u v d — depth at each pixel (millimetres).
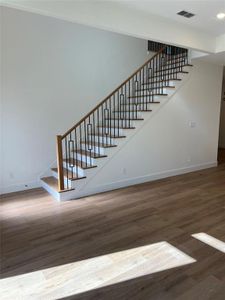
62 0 2783
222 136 9336
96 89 5168
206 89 5574
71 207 3586
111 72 5375
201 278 2055
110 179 4340
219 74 5785
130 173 4602
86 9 2949
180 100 5117
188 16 3459
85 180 4035
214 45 4410
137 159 4660
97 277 2080
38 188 4465
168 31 3695
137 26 3371
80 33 4758
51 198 3955
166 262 2275
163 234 2793
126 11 3242
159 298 1839
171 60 5848
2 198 3961
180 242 2621
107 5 3084
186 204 3686
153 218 3211
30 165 4426
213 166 6188
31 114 4324
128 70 5676
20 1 2543
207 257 2348
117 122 5051
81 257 2363
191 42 4020
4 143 4090
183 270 2156
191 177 5188
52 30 4383
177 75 5000
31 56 4191
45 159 4594
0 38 3838
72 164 4270
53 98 4555
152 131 4789
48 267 2219
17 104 4141
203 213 3363
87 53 4922
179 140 5293
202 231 2859
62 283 2016
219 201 3801
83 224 3051
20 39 4039
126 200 3855
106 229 2920
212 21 3646
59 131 4715
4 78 3951
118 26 3205
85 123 5043
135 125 4531
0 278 2082
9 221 3137
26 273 2143
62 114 4719
